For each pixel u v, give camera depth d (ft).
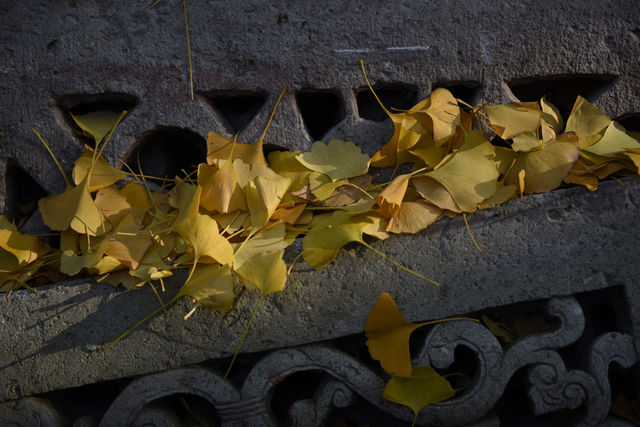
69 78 3.69
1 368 3.58
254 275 3.50
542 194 3.63
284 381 3.84
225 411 3.61
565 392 3.64
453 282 3.63
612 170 3.64
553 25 3.75
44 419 3.60
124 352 3.59
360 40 3.73
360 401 3.80
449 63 3.74
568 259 3.64
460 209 3.58
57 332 3.58
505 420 3.80
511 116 3.64
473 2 3.74
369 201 3.60
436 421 3.64
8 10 3.67
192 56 3.71
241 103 3.84
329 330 3.62
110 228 3.63
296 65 3.72
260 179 3.56
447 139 3.64
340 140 3.69
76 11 3.69
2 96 3.69
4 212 3.73
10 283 3.61
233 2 3.70
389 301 3.50
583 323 3.64
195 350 3.60
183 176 3.90
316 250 3.55
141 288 3.59
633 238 3.65
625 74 3.77
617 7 3.77
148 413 3.60
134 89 3.71
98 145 3.72
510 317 3.81
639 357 3.66
